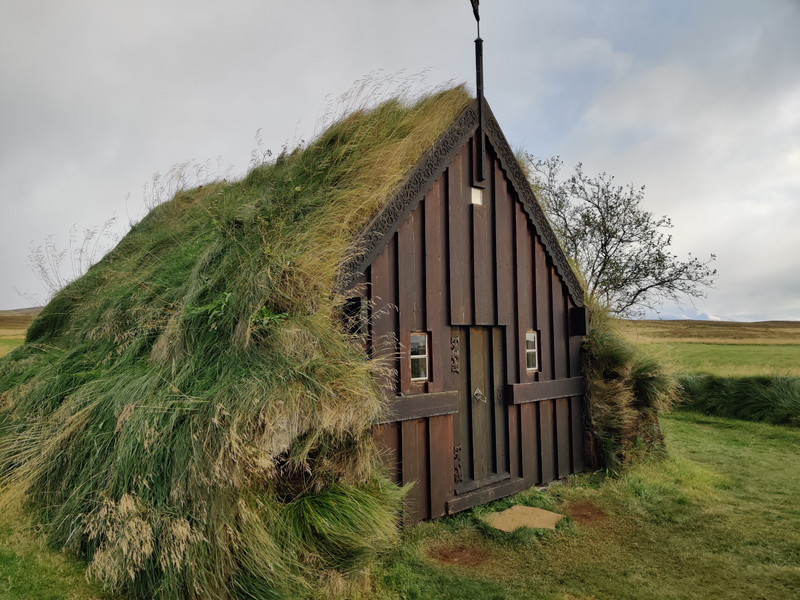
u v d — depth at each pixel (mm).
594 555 5086
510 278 6922
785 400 12258
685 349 22828
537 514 5941
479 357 6484
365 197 5227
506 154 6906
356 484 4090
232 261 4609
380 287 5258
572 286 7746
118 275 6961
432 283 5836
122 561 3344
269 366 3785
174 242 7160
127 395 4133
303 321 4113
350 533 3701
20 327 11430
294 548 3508
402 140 5797
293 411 3490
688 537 5520
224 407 3381
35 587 3350
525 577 4617
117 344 5348
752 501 6676
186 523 3221
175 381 3955
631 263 14336
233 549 3285
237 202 6418
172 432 3588
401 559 4766
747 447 9914
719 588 4465
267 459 3311
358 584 4016
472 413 6281
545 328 7383
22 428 5082
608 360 7879
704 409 13664
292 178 5902
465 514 5914
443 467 5754
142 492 3506
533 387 6984
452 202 6168
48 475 4352
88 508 3836
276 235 4664
